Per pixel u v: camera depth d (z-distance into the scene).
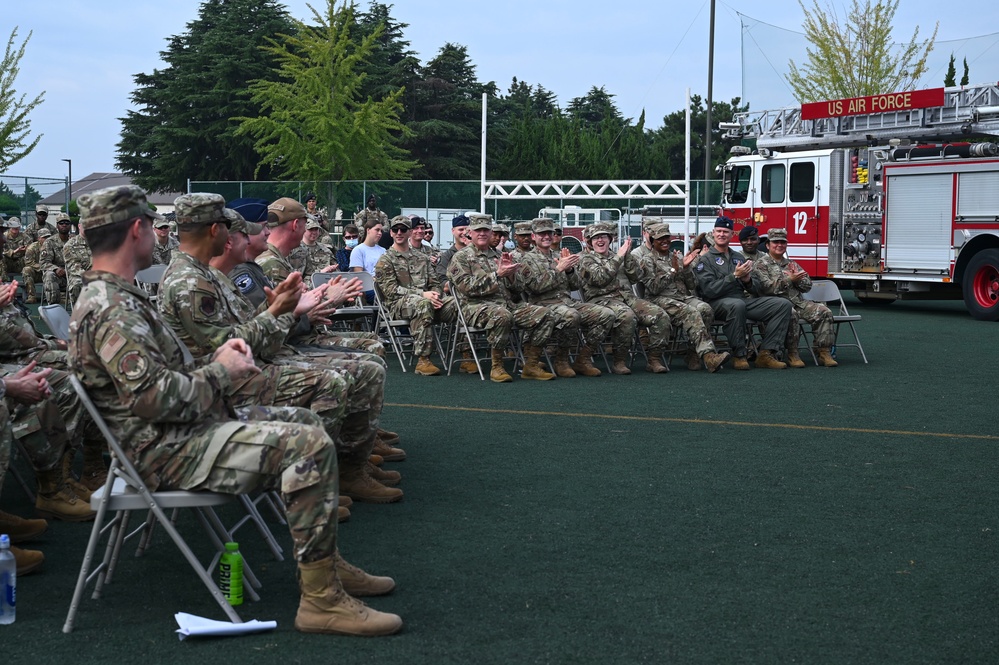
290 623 4.27
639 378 11.05
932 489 6.41
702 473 6.80
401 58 57.75
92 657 3.91
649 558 5.08
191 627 4.07
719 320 12.16
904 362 12.34
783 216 20.22
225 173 51.31
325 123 33.03
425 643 4.05
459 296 10.87
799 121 20.33
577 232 26.19
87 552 4.15
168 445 4.11
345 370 5.71
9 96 31.97
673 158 62.88
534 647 4.01
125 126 57.00
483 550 5.20
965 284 17.34
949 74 25.16
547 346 11.27
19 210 30.83
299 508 4.07
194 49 57.50
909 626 4.24
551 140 46.12
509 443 7.67
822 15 29.97
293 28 51.50
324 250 13.20
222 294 5.31
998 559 5.10
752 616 4.34
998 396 9.87
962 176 17.30
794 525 5.64
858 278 19.06
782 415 8.83
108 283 4.12
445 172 51.06
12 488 6.44
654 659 3.91
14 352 6.60
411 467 6.94
